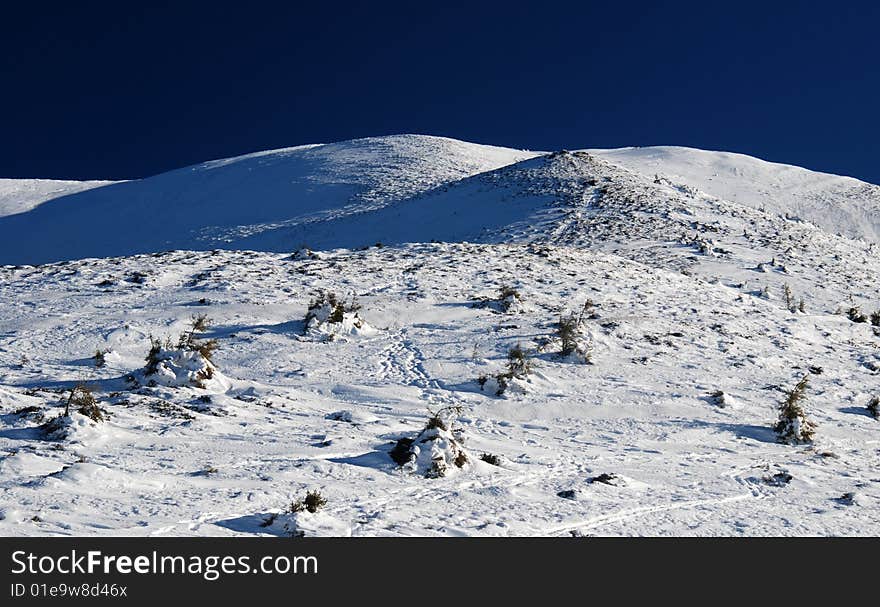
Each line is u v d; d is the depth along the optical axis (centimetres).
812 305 3650
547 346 2234
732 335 2589
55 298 2594
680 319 2719
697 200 6638
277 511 955
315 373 1964
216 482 1059
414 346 2234
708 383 2062
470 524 962
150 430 1341
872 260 5316
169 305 2505
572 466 1341
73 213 11600
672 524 1027
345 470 1180
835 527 1057
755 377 2169
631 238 5066
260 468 1155
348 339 2272
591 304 2762
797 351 2541
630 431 1664
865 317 3259
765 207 9675
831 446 1670
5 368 1836
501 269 3262
